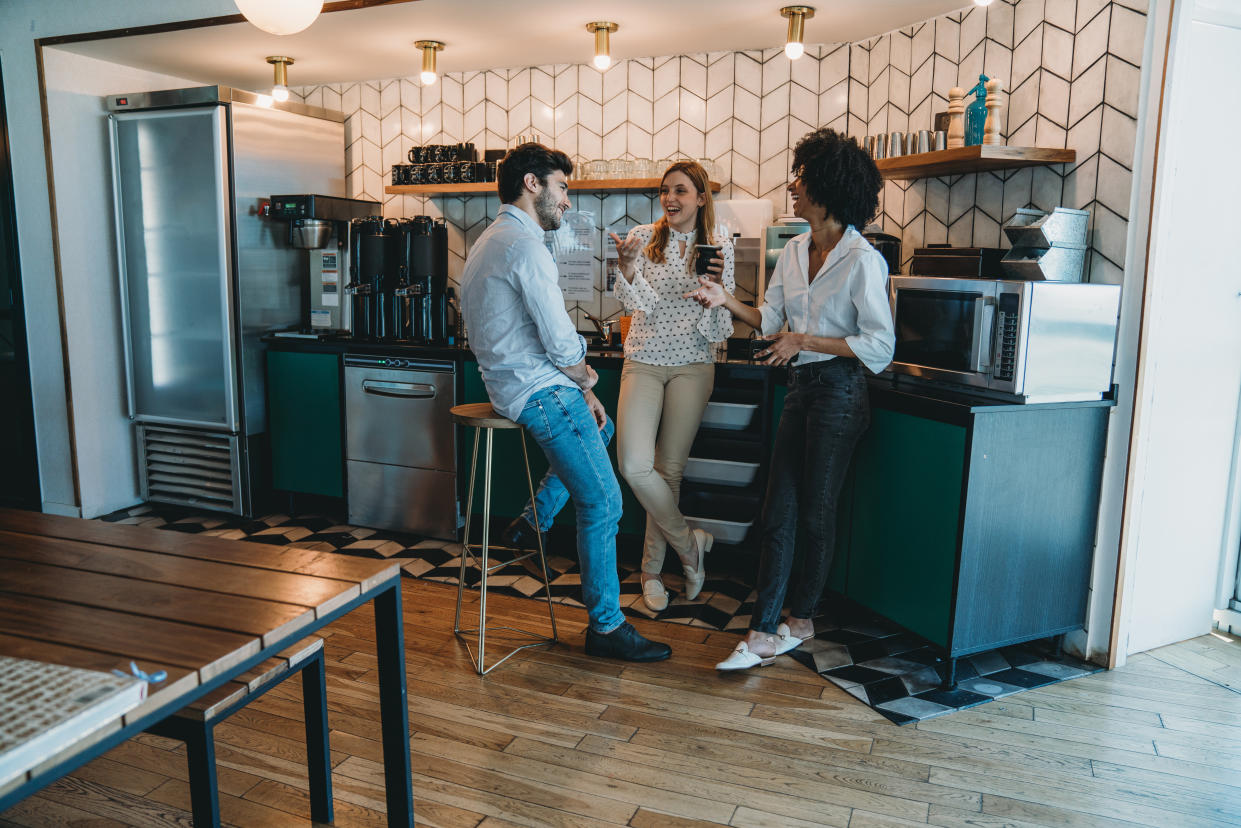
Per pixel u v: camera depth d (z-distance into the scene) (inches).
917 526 98.6
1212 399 103.9
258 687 61.4
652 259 112.8
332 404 150.9
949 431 92.8
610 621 100.3
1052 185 106.0
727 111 145.9
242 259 148.9
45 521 65.2
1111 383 98.0
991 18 114.0
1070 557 100.3
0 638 44.0
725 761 80.8
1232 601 112.7
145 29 136.8
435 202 165.5
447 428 140.4
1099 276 99.9
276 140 154.3
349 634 107.8
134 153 151.0
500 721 87.5
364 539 145.9
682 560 119.0
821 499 98.0
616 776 78.2
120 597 50.1
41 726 33.8
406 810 65.2
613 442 132.6
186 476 161.8
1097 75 99.0
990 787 77.3
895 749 83.3
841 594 113.4
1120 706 92.6
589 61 151.9
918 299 104.5
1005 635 97.7
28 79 147.4
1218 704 93.4
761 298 134.2
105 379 160.4
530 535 112.5
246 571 55.1
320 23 129.6
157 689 38.9
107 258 159.0
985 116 105.0
